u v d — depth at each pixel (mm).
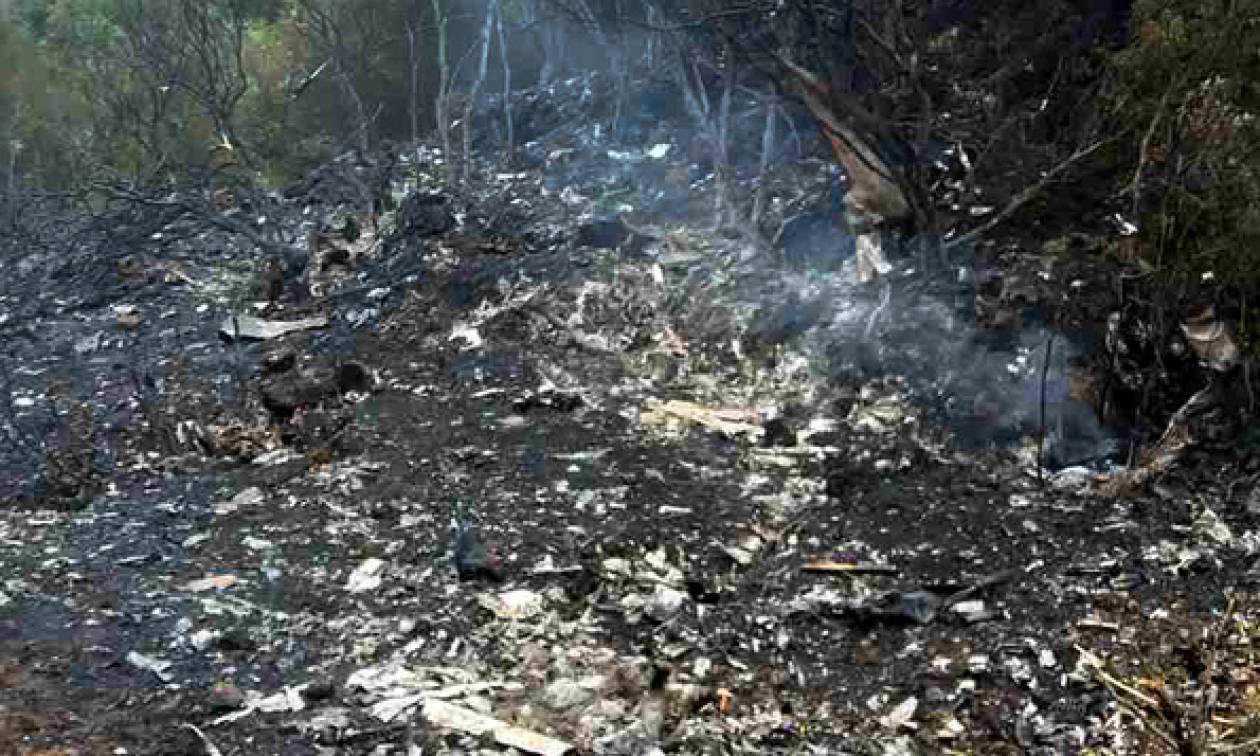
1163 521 4852
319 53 13031
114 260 9719
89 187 10195
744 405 6113
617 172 9375
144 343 7930
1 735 3617
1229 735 3723
